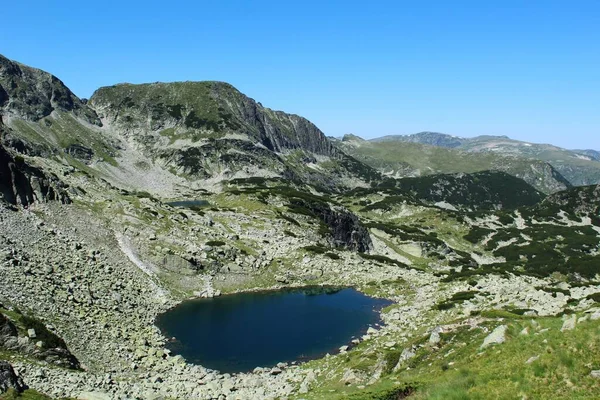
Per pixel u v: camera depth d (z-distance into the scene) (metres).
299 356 56.22
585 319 25.16
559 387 20.56
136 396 37.81
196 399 40.81
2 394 28.97
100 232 86.50
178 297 79.31
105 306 61.72
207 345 59.34
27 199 81.06
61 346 43.62
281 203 141.25
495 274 99.12
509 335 31.23
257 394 42.94
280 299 83.56
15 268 55.47
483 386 23.22
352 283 95.44
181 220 104.81
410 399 25.56
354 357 47.81
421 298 79.94
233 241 103.00
